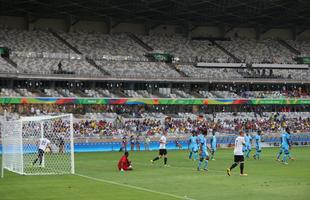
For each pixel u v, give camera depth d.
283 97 102.25
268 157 57.41
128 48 106.75
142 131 82.12
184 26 117.88
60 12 102.81
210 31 120.31
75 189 29.03
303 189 28.80
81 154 64.81
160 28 117.50
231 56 112.44
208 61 106.81
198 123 89.50
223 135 82.12
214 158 55.69
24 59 91.56
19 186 30.58
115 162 50.62
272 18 114.50
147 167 44.06
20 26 104.88
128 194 26.89
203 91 100.19
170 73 99.38
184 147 80.06
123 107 91.44
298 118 99.19
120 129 81.56
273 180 33.38
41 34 103.50
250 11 107.00
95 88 92.88
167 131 83.75
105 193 27.33
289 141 49.53
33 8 99.88
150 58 104.50
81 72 92.19
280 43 122.94
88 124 81.38
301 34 127.56
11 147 41.47
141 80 94.06
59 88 90.31
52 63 92.69
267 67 108.44
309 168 42.84
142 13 106.81
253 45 119.25
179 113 94.81
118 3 98.75
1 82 86.38
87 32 109.31
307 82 104.94
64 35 105.62
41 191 28.28
